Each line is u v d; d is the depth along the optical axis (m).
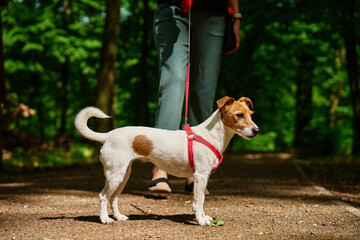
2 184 6.01
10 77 17.42
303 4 12.02
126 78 18.36
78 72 18.52
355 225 3.29
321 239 2.85
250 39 16.73
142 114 16.67
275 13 12.76
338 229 3.15
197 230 3.15
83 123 3.47
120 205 4.27
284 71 17.56
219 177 7.38
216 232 3.09
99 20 16.69
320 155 13.84
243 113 3.47
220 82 18.73
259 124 23.69
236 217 3.66
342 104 18.84
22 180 6.70
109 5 10.95
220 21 5.02
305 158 12.86
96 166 9.66
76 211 3.93
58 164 9.70
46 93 19.48
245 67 18.39
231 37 5.19
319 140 14.10
